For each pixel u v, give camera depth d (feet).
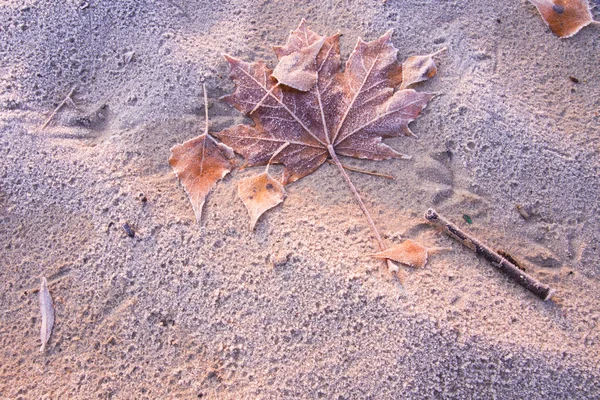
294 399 1.56
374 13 1.82
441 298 1.59
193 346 1.61
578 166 1.69
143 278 1.65
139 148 1.73
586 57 1.78
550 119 1.72
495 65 1.77
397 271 1.61
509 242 1.67
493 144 1.71
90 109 1.80
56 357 1.63
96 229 1.69
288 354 1.58
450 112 1.72
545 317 1.60
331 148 1.69
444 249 1.64
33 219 1.72
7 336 1.65
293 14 1.84
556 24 1.81
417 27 1.81
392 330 1.57
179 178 1.69
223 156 1.70
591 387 1.55
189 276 1.64
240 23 1.84
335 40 1.78
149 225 1.67
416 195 1.70
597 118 1.73
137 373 1.61
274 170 1.70
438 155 1.72
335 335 1.58
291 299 1.60
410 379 1.55
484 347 1.55
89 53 1.83
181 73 1.77
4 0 1.84
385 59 1.73
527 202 1.69
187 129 1.74
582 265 1.65
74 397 1.60
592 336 1.58
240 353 1.60
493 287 1.62
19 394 1.61
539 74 1.77
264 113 1.70
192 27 1.83
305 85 1.69
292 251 1.62
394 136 1.71
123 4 1.84
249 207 1.65
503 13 1.82
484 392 1.55
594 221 1.67
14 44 1.83
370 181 1.70
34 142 1.76
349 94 1.70
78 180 1.72
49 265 1.69
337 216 1.66
